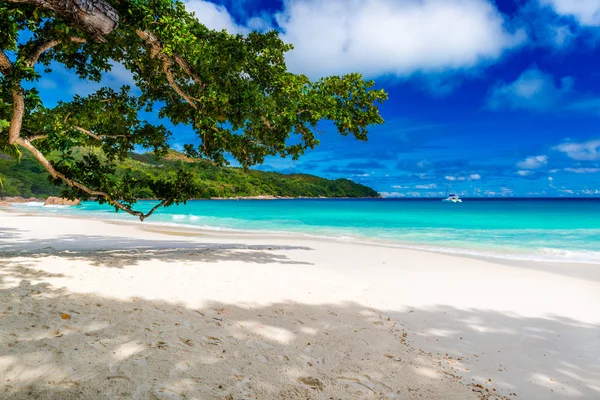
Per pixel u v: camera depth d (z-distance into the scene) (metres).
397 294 6.71
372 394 3.08
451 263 10.52
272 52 10.27
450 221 30.36
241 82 9.46
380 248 13.39
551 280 8.52
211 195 116.31
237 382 3.06
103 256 8.96
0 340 3.39
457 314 5.69
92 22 4.92
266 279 7.25
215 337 4.01
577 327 5.29
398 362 3.79
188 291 5.86
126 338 3.73
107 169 9.81
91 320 4.15
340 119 11.08
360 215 39.12
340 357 3.79
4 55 6.04
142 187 10.10
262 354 3.69
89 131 9.80
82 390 2.71
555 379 3.67
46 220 23.73
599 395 3.37
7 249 10.40
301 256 11.08
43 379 2.80
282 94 10.70
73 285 5.64
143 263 8.16
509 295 7.02
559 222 28.91
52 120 8.69
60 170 9.09
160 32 7.09
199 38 8.88
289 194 182.62
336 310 5.48
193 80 9.47
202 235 17.95
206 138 10.09
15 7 5.80
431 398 3.10
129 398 2.66
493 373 3.72
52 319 4.06
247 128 10.97
